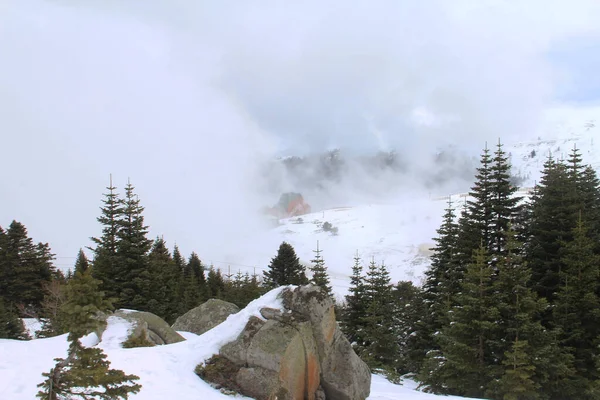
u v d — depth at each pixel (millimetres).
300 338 11641
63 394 6609
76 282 6504
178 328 23406
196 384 10977
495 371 18906
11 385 9367
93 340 14344
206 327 22891
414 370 28453
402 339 33969
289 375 11141
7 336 33312
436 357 21750
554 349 18672
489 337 20141
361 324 33875
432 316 28812
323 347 12047
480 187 30016
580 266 20656
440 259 32562
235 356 11711
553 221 24875
